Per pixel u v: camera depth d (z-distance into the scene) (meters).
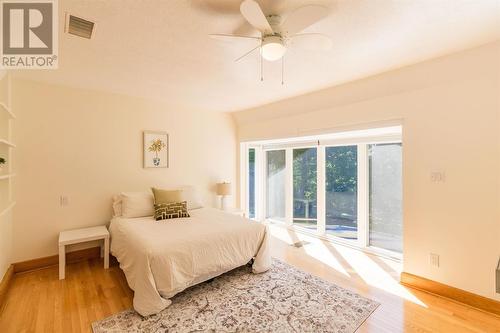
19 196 2.90
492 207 2.16
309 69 2.61
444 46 2.10
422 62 2.40
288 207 4.86
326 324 1.97
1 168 2.55
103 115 3.48
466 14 1.66
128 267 2.39
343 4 1.55
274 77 2.86
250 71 2.67
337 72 2.69
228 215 3.46
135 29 1.84
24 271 2.90
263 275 2.83
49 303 2.26
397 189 3.43
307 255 3.46
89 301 2.30
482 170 2.20
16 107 2.87
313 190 4.48
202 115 4.54
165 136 4.07
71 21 1.74
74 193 3.26
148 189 3.90
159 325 1.95
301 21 1.52
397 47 2.12
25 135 2.93
